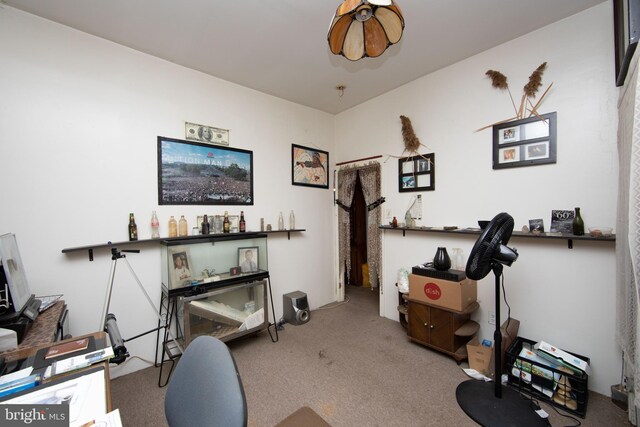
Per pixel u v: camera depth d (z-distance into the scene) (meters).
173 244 2.24
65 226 1.94
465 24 2.03
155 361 2.30
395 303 3.17
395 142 3.12
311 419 1.14
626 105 1.41
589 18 1.86
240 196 2.88
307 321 3.16
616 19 1.68
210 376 0.76
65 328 1.76
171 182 2.42
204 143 2.62
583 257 1.91
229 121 2.81
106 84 2.11
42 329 1.37
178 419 0.83
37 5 1.75
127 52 2.21
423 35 2.15
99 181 2.07
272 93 3.15
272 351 2.47
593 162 1.86
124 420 1.68
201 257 2.45
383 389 1.92
